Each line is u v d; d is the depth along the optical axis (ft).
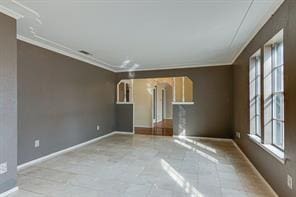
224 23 9.93
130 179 10.03
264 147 9.60
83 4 7.94
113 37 11.96
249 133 12.82
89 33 11.28
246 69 13.64
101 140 19.71
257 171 11.02
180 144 17.95
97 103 20.02
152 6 8.14
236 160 13.25
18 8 8.29
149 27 10.44
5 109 8.47
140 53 15.90
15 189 8.77
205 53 16.01
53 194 8.45
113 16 9.05
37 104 12.87
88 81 18.51
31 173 10.80
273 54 9.70
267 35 9.32
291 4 6.91
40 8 8.27
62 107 15.10
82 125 17.51
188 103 21.40
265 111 9.92
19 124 11.63
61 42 12.94
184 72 21.48
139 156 14.11
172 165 12.20
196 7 8.25
